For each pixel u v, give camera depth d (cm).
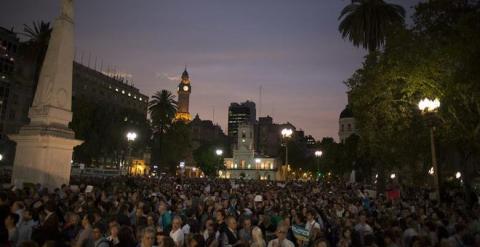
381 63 2647
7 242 688
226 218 946
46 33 4469
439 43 2316
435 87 2192
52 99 1936
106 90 11056
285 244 839
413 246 865
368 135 2819
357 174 8119
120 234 694
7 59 7225
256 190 2588
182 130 8694
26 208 877
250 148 14388
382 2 3800
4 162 6588
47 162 1823
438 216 1318
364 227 1097
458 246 975
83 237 754
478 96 2036
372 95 2673
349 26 3969
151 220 965
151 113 7525
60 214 991
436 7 2367
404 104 2597
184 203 1505
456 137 2273
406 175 5494
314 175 12181
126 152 7719
